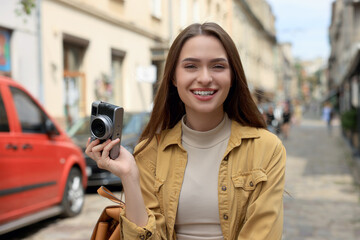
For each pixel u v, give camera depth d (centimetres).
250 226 156
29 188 496
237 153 165
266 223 154
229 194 162
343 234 526
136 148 176
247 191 161
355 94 1645
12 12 983
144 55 1714
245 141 167
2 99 476
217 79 160
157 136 178
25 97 524
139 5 1667
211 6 2709
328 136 2386
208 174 166
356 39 2570
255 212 155
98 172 757
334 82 5631
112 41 1458
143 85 1714
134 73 1630
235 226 161
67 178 590
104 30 1403
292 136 2425
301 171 1080
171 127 183
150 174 173
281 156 165
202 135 168
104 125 149
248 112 172
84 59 1312
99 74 1368
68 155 595
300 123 4088
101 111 155
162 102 176
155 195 171
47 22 1105
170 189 167
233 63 163
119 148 155
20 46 1009
